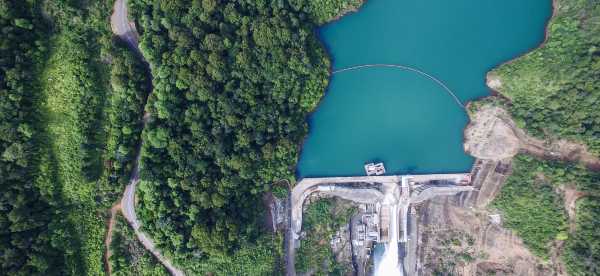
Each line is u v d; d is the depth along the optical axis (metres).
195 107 104.81
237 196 111.38
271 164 116.44
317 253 122.50
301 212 123.25
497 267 119.69
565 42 115.50
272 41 109.06
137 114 104.94
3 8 94.06
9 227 93.50
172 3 103.38
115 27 106.44
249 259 113.69
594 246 105.31
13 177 94.25
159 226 103.38
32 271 95.75
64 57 100.12
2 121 93.69
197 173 106.50
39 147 97.69
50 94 98.81
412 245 124.75
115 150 102.62
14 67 94.94
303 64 114.50
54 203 98.88
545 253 112.75
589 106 110.38
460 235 122.69
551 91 115.56
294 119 119.06
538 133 117.06
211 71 104.19
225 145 108.75
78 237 101.81
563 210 110.88
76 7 103.38
